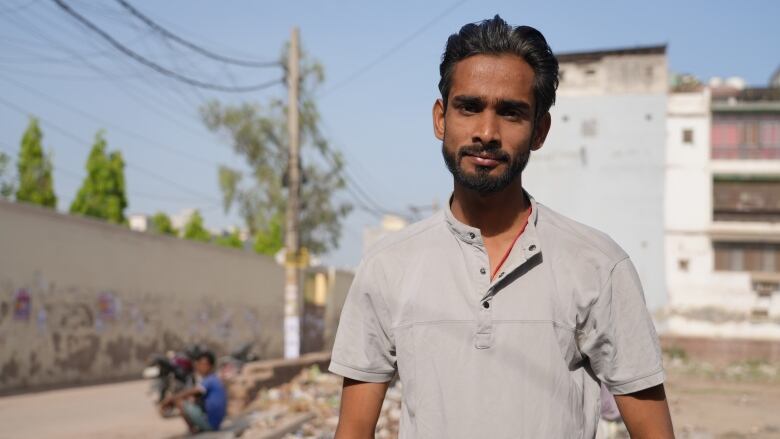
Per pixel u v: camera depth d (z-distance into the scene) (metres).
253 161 41.09
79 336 17.81
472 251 2.26
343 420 2.41
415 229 2.39
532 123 2.30
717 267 39.16
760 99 39.72
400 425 2.30
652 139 39.41
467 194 2.30
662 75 39.47
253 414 11.44
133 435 9.86
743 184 39.44
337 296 41.03
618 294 2.24
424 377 2.21
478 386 2.16
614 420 5.51
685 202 39.22
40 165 27.88
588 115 39.69
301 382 15.05
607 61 39.69
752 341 37.31
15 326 15.45
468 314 2.21
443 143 2.36
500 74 2.25
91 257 18.42
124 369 19.91
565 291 2.21
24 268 15.77
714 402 18.36
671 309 38.94
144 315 21.11
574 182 39.59
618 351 2.22
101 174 30.95
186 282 23.97
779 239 38.44
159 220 37.44
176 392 12.35
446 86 2.33
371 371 2.38
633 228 39.38
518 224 2.31
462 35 2.31
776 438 12.23
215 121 40.34
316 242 42.50
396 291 2.30
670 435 2.25
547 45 2.32
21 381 15.64
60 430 10.35
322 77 37.78
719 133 39.44
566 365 2.19
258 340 30.72
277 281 33.03
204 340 25.30
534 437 2.13
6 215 15.16
